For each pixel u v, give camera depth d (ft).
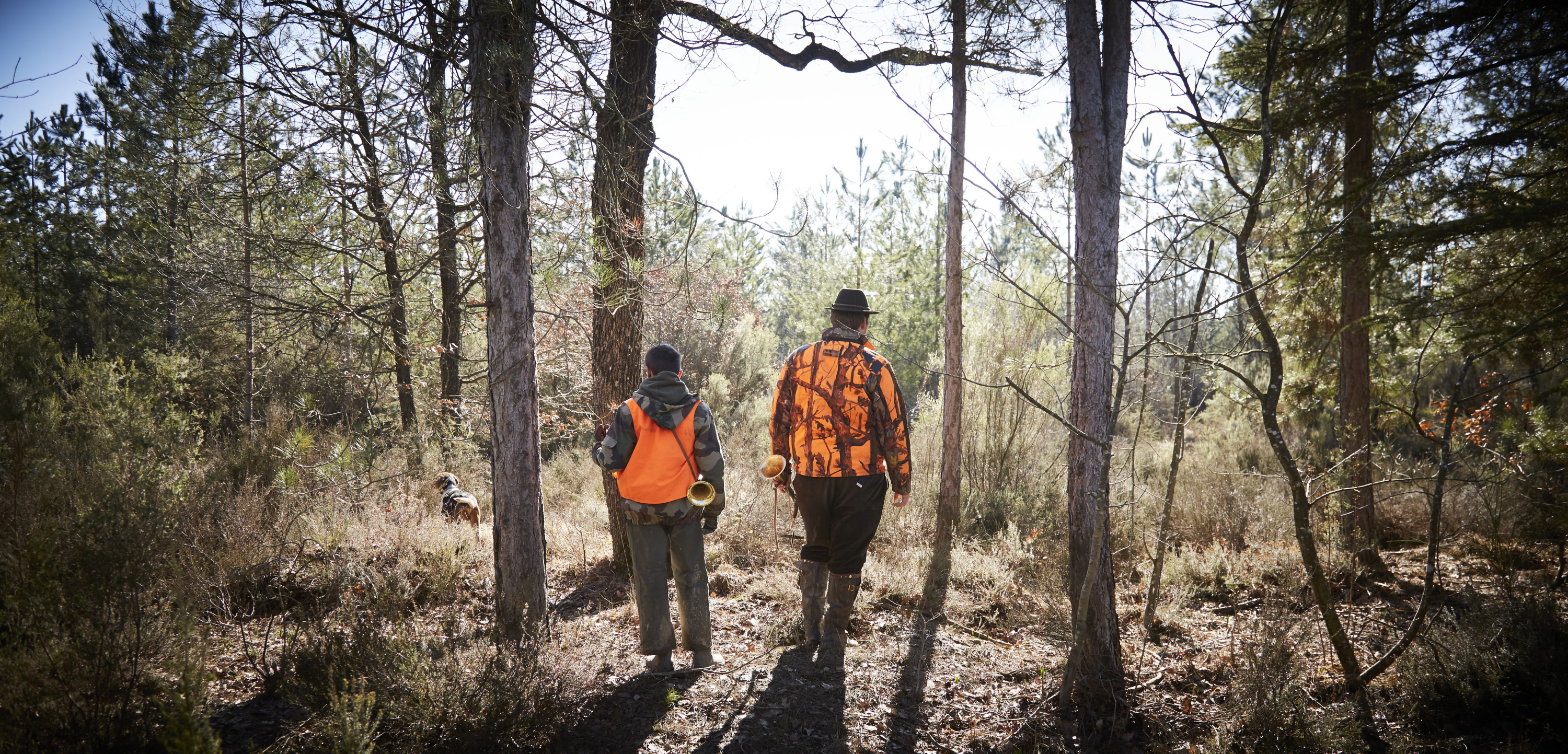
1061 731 10.28
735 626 13.69
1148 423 33.58
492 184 10.64
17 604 8.13
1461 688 10.69
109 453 15.10
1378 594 15.48
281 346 26.05
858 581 12.73
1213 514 20.27
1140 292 9.81
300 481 17.01
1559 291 13.20
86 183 40.37
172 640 8.95
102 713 7.63
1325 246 14.02
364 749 7.54
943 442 20.04
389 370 21.24
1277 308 20.25
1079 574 11.51
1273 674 10.34
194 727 6.51
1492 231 12.67
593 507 21.77
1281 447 10.47
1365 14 15.97
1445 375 29.76
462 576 14.58
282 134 14.87
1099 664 11.28
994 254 10.58
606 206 14.14
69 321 39.81
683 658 11.98
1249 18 12.09
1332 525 17.61
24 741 6.96
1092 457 11.34
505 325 10.81
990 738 10.16
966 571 17.24
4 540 10.05
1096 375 11.30
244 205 21.11
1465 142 13.69
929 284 53.31
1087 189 11.19
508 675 8.95
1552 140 13.25
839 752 9.47
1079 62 11.21
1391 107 16.42
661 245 16.46
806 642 12.75
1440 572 16.57
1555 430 15.76
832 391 12.35
